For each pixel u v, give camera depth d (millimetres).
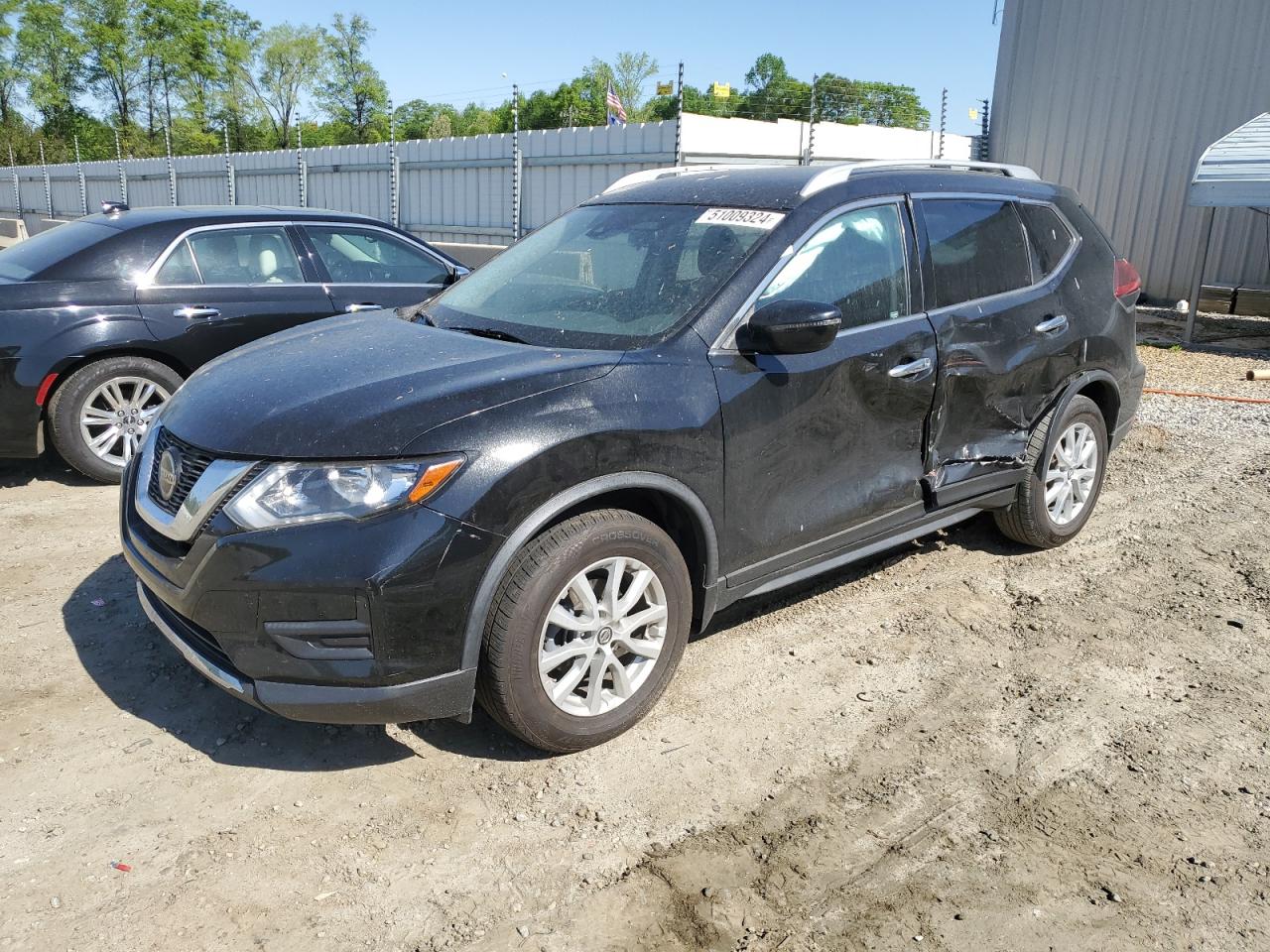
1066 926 2492
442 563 2736
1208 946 2434
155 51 63656
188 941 2381
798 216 3621
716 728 3369
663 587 3203
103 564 4586
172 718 3344
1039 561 4879
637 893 2588
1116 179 15617
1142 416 7934
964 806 2975
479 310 3818
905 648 3977
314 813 2875
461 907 2523
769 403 3385
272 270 6238
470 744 3242
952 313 4039
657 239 3789
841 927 2479
